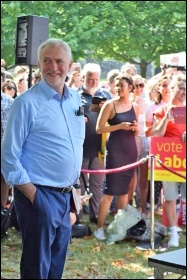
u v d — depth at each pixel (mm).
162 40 8625
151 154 6535
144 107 6961
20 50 6109
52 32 7969
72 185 3939
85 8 8273
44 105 3777
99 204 6672
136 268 5676
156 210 7691
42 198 3785
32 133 3791
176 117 6398
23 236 3859
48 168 3812
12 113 3764
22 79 7566
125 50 8695
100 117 6496
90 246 6320
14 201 3904
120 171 6363
